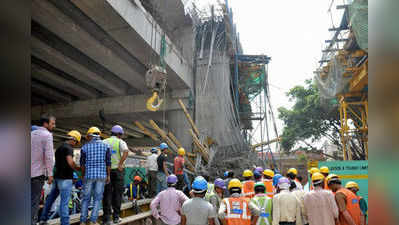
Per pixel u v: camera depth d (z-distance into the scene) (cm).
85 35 1501
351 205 557
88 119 2370
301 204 580
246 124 2908
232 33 2298
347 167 982
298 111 3322
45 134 438
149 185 955
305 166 3875
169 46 1820
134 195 1024
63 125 2614
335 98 2612
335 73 2069
